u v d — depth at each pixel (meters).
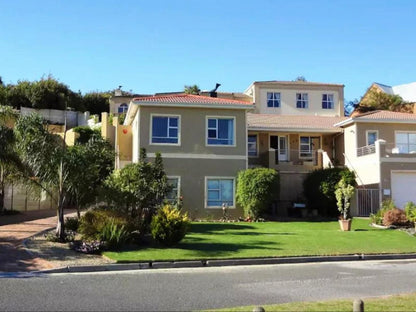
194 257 14.27
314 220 26.81
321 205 28.66
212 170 26.97
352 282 11.57
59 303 8.78
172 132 26.94
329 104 46.97
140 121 26.59
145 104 26.50
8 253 14.07
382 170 28.64
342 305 8.46
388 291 10.52
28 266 12.68
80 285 10.55
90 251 14.54
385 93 56.88
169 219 16.22
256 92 46.06
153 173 18.70
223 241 17.67
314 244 17.48
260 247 16.42
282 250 15.92
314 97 46.78
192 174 26.77
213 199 26.83
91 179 17.38
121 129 31.16
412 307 8.37
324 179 28.47
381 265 14.52
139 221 17.38
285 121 36.81
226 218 26.59
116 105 59.34
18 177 17.66
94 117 54.34
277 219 26.86
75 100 64.00
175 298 9.43
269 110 46.00
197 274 12.48
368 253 15.97
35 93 60.06
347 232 21.27
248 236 19.23
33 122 16.20
